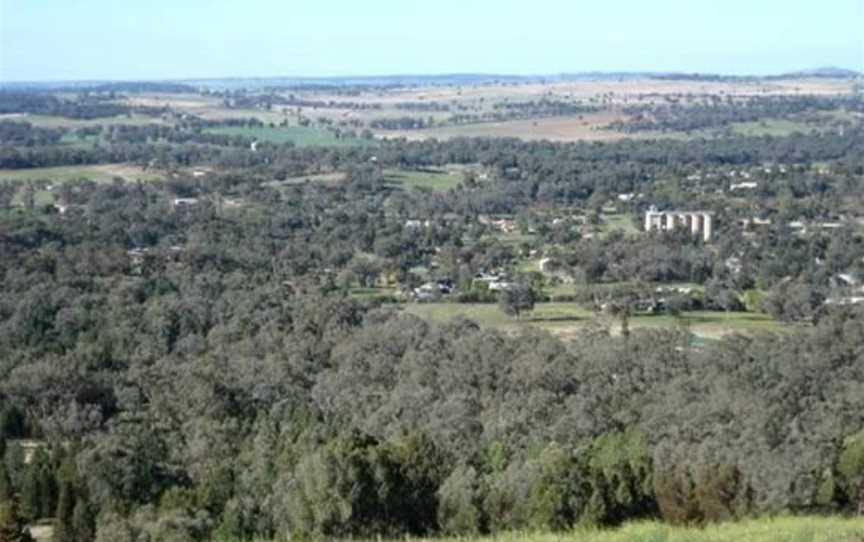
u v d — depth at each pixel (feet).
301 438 138.92
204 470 133.69
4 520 101.35
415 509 93.50
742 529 65.41
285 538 89.20
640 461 105.50
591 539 64.34
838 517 73.82
